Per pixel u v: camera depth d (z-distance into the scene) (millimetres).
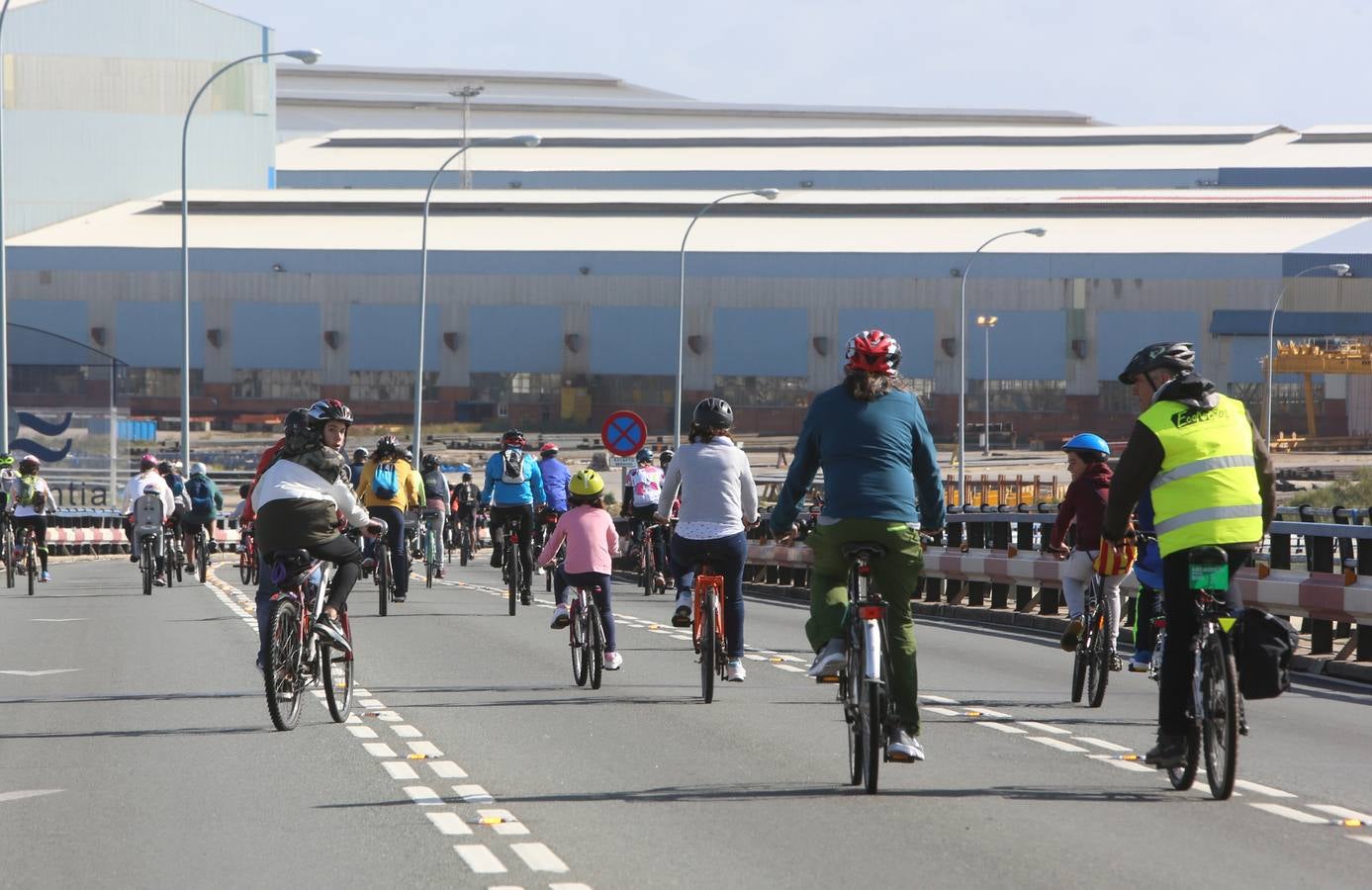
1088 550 44344
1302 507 58094
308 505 39125
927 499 31156
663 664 55625
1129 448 30344
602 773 33469
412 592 97188
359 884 24172
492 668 54156
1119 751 36344
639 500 98250
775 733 39062
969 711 43000
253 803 30500
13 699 46219
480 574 126938
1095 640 44000
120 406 164250
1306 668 54969
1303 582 55469
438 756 35656
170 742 38000
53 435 160125
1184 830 27719
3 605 86875
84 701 45688
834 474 30578
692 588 47062
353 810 29781
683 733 39094
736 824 28281
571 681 50156
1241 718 30516
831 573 31328
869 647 30141
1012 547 76375
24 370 159500
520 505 80188
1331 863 25203
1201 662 30578
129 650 61094
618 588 107000
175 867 25359
